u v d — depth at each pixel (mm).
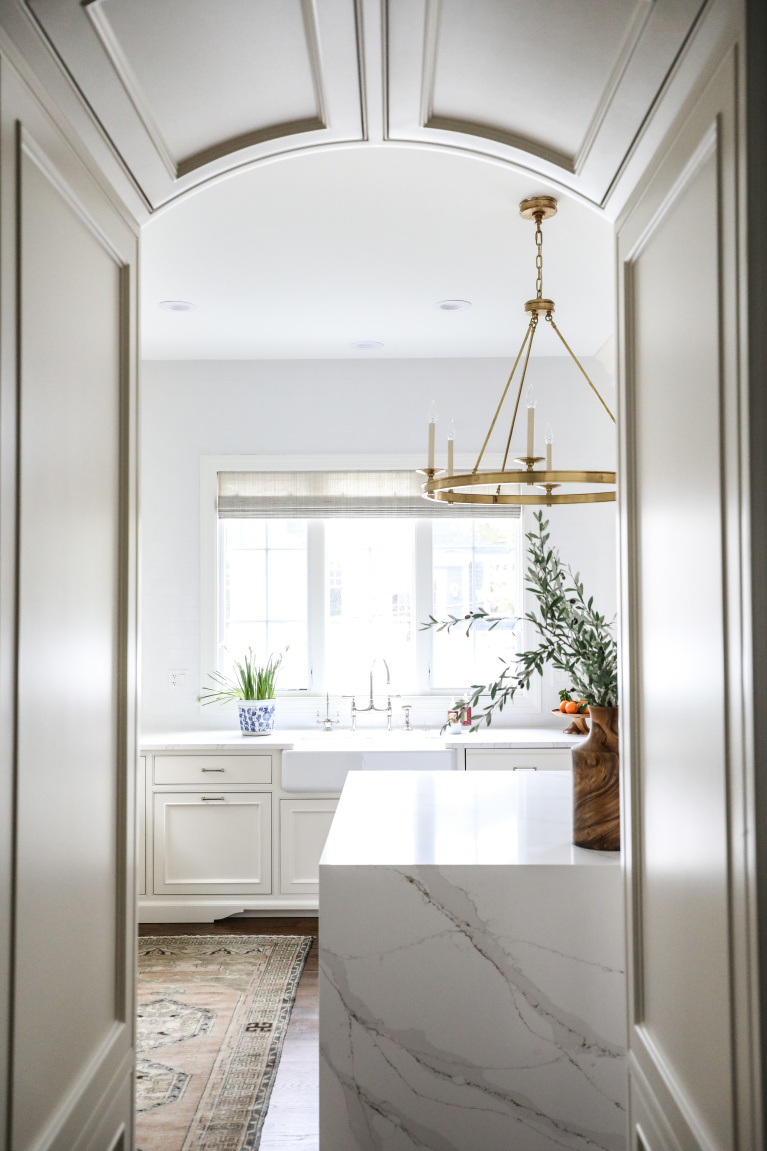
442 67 1418
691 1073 1170
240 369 4887
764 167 945
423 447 4867
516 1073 1894
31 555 1120
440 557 4961
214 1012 3334
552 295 3850
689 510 1176
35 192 1143
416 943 1913
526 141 1577
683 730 1209
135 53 1266
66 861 1247
